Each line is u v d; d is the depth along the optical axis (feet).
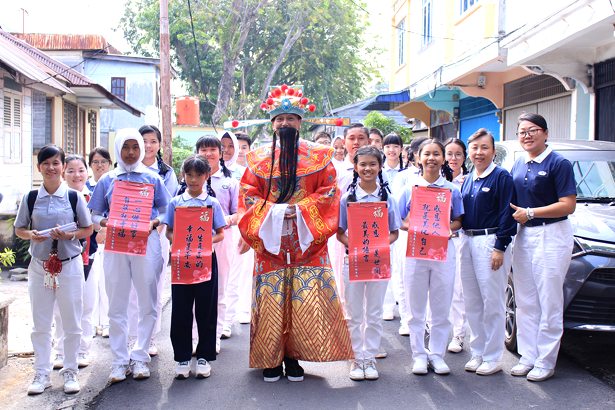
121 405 15.37
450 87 47.75
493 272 16.96
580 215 18.85
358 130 21.91
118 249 16.52
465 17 42.88
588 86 32.27
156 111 71.10
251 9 83.71
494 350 17.24
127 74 78.95
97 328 22.08
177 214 16.85
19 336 21.44
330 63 98.27
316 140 26.27
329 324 16.48
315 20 87.76
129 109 62.18
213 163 20.71
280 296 16.63
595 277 16.97
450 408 14.93
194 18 86.53
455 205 17.40
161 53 44.98
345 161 23.17
